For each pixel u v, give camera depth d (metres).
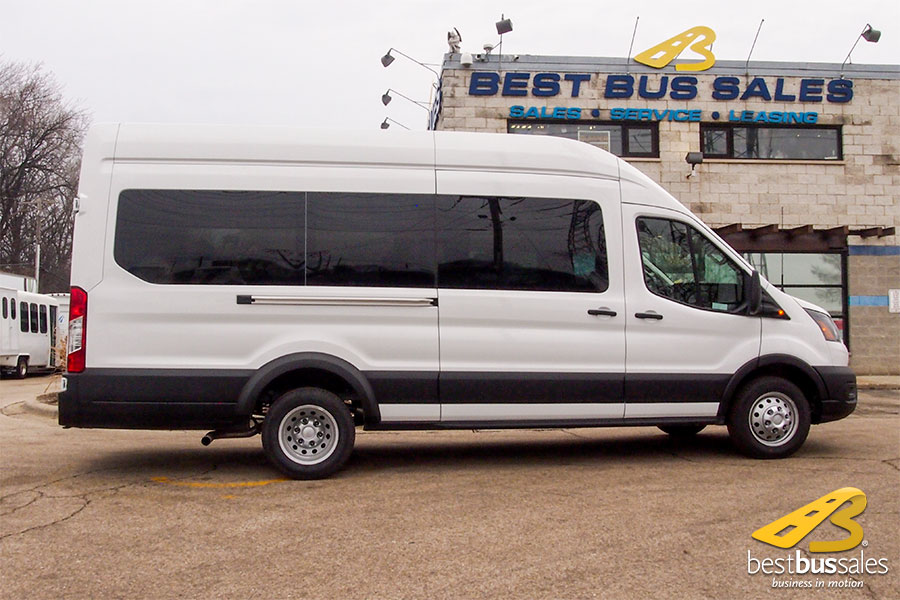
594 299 7.04
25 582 4.29
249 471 7.10
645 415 7.16
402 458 7.77
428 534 5.09
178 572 4.43
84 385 6.40
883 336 18.27
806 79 18.20
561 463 7.45
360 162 6.85
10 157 44.31
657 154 18.00
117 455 8.02
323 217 6.75
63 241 47.31
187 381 6.46
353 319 6.69
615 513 5.55
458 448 8.44
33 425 11.05
